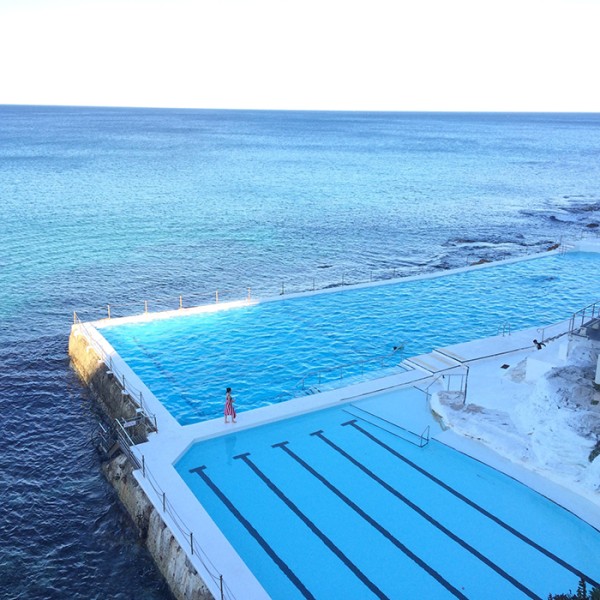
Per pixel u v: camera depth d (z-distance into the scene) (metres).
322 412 21.30
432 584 13.70
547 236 57.59
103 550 17.14
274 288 40.81
